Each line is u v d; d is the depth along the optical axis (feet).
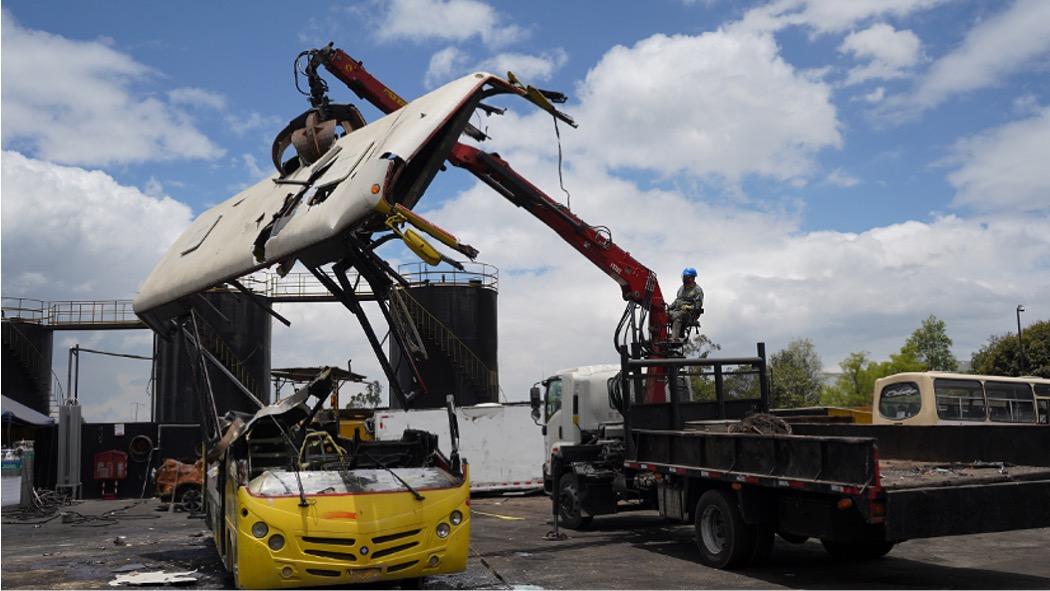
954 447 34.27
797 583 29.60
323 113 33.76
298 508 25.09
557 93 31.73
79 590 29.76
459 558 26.78
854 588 28.48
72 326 130.00
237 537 25.79
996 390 62.90
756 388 44.70
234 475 27.37
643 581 30.27
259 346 108.06
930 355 181.37
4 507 70.90
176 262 36.99
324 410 34.37
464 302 114.42
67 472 81.35
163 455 84.64
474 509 63.10
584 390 51.90
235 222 33.65
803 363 172.86
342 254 26.81
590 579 30.76
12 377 128.16
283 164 34.06
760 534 32.04
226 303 104.68
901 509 25.11
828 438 27.09
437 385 111.96
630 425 41.01
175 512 65.92
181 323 37.70
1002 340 169.27
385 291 28.45
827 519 28.37
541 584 29.78
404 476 27.35
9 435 82.69
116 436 85.15
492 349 117.60
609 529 46.93
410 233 23.99
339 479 26.66
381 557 25.40
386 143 25.59
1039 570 31.78
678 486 36.32
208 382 37.45
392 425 73.92
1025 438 30.99
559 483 47.73
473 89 27.55
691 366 43.98
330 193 26.37
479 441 74.43
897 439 37.01
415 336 28.94
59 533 50.98
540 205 53.16
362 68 52.70
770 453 30.22
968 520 26.09
